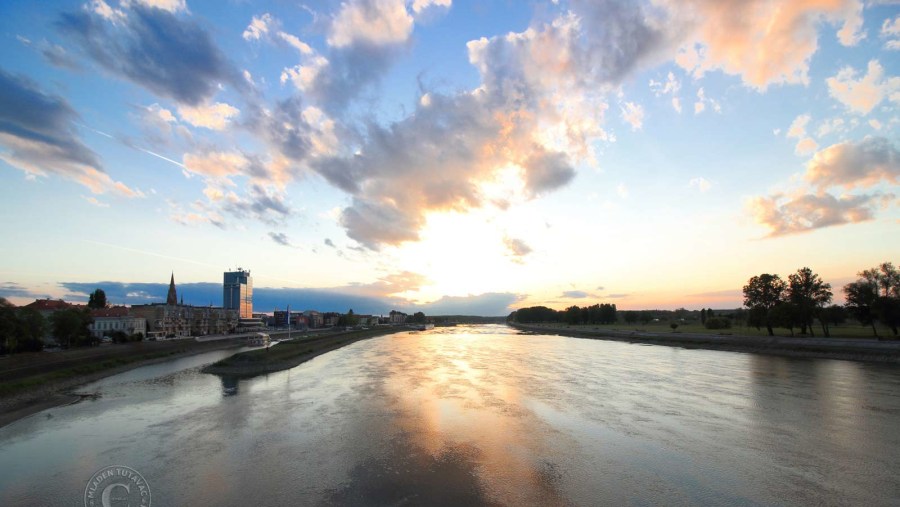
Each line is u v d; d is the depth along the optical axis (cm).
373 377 6419
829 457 2802
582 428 3497
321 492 2302
